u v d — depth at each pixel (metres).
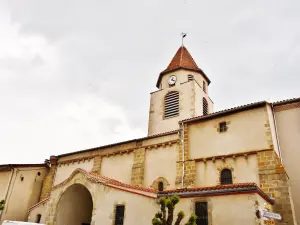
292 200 15.47
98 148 25.44
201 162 18.09
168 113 28.20
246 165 16.33
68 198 19.36
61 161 27.83
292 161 16.55
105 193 16.55
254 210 11.45
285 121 17.80
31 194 26.55
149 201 14.45
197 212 12.98
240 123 17.75
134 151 22.53
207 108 30.14
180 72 30.55
